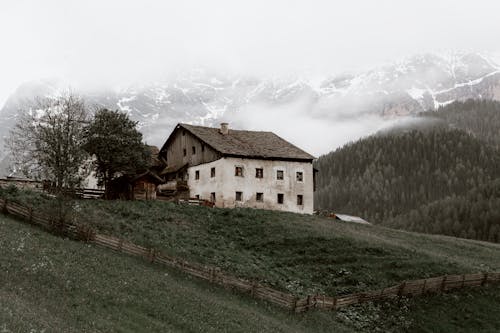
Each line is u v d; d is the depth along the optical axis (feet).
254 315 112.47
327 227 209.05
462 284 154.61
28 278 92.63
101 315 85.15
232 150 250.78
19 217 147.33
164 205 207.72
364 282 153.38
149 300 100.53
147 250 135.74
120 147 218.38
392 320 134.62
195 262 145.48
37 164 174.60
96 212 173.47
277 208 252.83
